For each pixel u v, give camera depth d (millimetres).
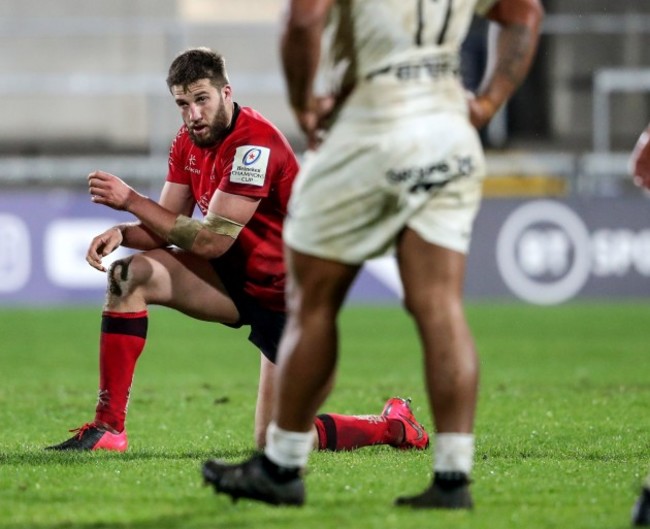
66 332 46000
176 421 23734
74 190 64500
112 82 64125
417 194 12289
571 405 25875
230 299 18891
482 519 12336
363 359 37875
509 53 13297
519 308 56250
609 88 66250
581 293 59250
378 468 15992
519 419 23375
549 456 17781
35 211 56062
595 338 44312
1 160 64688
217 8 68562
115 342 18328
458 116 12539
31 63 66812
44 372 34500
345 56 12414
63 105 66625
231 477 13055
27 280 56062
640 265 59438
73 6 67375
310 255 12516
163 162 63875
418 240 12453
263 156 18141
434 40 12422
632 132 68688
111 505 13359
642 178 14586
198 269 18703
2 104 66438
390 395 28297
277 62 67500
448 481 12727
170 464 16453
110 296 18359
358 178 12242
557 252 59125
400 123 12234
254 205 18156
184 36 64500
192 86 17922
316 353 12703
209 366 36375
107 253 18641
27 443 19938
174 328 50344
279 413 12930
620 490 14227
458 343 12461
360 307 57312
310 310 12703
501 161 64375
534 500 13555
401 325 49281
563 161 64375
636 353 39406
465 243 12633
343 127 12359
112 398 18469
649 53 68812
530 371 34156
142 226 19062
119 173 64125
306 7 11766
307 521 12312
